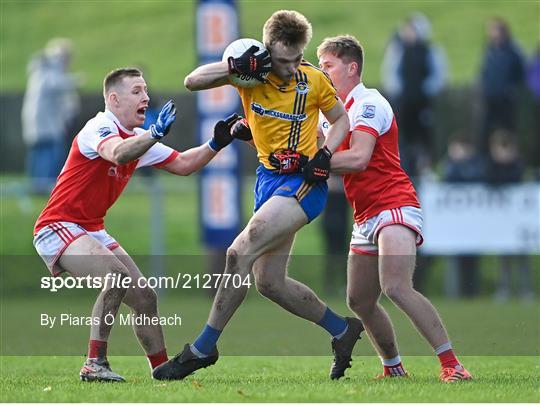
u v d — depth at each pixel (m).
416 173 61.31
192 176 64.19
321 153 25.36
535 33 104.50
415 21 64.81
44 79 67.88
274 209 25.30
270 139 25.61
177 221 68.06
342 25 110.69
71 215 26.62
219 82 25.17
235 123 27.80
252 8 112.62
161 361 27.28
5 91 98.94
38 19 116.06
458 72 99.62
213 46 53.06
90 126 26.41
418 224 26.16
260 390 23.83
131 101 26.61
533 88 69.94
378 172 26.28
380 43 106.12
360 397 22.50
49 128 67.69
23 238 66.31
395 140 26.70
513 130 66.38
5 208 70.44
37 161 67.94
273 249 25.78
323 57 26.98
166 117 24.94
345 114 26.02
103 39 111.75
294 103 25.33
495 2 114.38
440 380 25.88
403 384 24.91
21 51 108.75
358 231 26.78
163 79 102.06
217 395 22.88
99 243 26.22
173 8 119.50
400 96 62.97
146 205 70.75
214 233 54.88
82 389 24.14
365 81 96.38
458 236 56.91
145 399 22.31
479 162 57.22
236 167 54.53
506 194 56.75
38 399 22.45
